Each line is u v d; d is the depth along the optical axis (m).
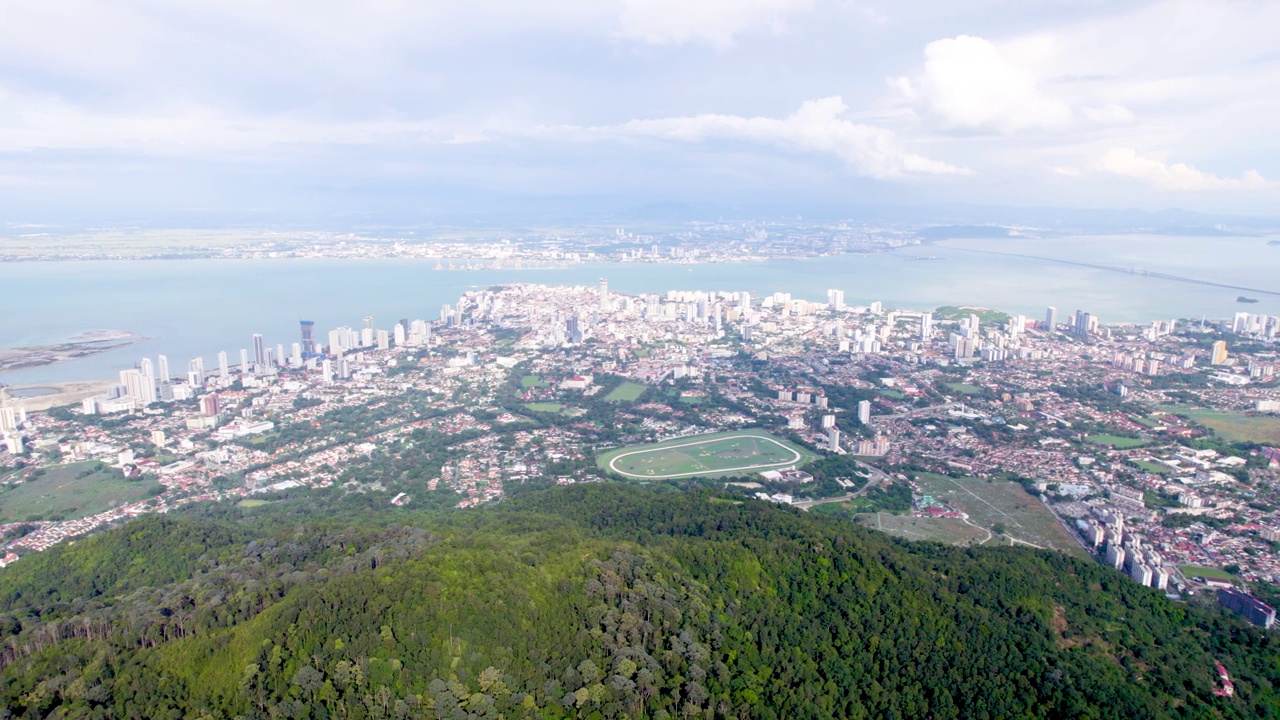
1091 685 156.88
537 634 163.25
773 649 171.50
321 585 171.25
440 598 164.50
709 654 167.75
